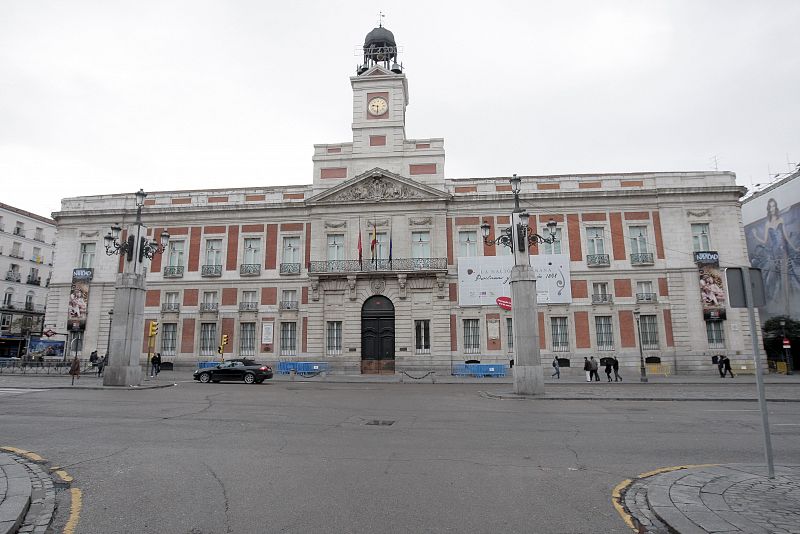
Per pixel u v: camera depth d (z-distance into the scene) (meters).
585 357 31.62
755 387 23.23
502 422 11.78
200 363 32.84
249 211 37.72
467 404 15.73
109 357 21.48
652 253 34.56
